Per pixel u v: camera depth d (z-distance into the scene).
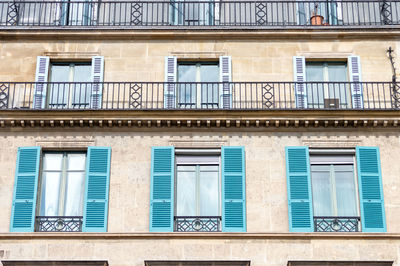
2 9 28.19
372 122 25.50
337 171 25.33
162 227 24.14
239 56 26.94
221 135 25.56
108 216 24.44
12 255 23.75
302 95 26.17
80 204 24.95
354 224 24.44
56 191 25.12
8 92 26.22
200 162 25.41
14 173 25.03
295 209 24.41
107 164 25.06
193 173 25.31
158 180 24.80
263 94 26.19
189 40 27.19
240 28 27.00
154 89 26.47
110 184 24.89
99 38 27.19
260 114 25.47
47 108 25.95
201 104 26.36
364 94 26.33
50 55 26.95
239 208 24.39
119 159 25.25
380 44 27.11
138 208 24.55
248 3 28.23
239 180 24.78
